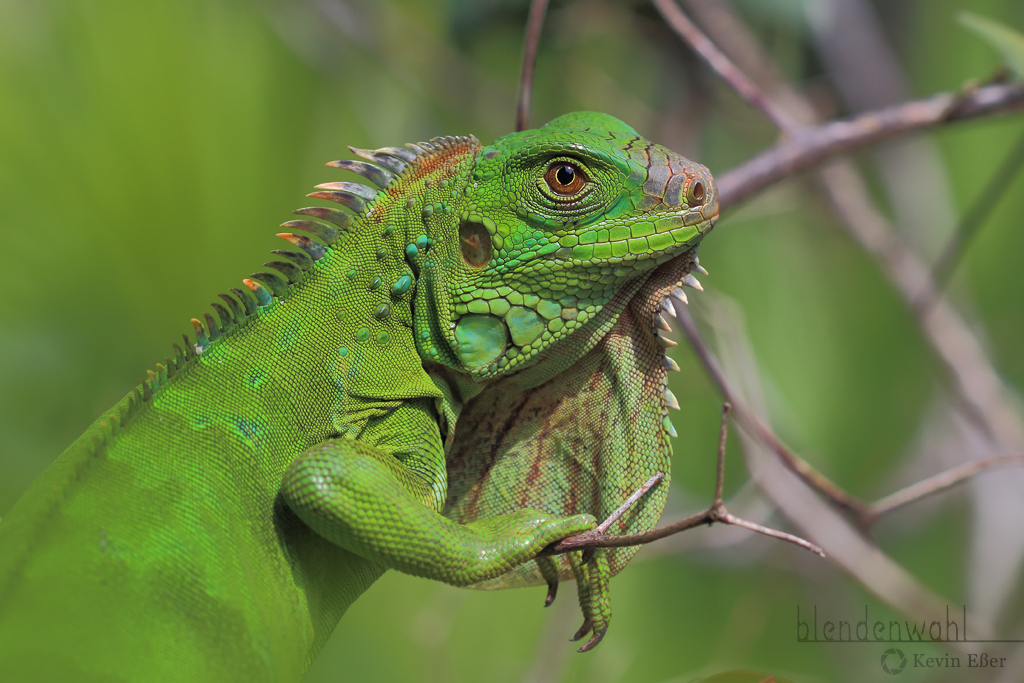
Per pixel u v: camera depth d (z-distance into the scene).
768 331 12.13
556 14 11.12
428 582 9.73
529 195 5.45
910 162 12.83
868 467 12.22
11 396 9.17
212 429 5.09
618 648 10.33
